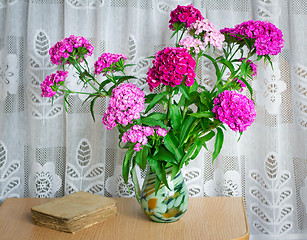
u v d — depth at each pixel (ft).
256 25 4.33
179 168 4.37
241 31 4.40
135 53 5.57
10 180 5.78
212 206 5.16
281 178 5.69
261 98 5.61
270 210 5.63
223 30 4.60
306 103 5.58
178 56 3.87
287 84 5.65
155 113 4.52
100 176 5.72
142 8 5.63
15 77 5.65
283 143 5.68
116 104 4.02
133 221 4.70
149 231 4.42
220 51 5.57
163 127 4.29
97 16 5.58
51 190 5.79
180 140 4.24
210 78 5.65
